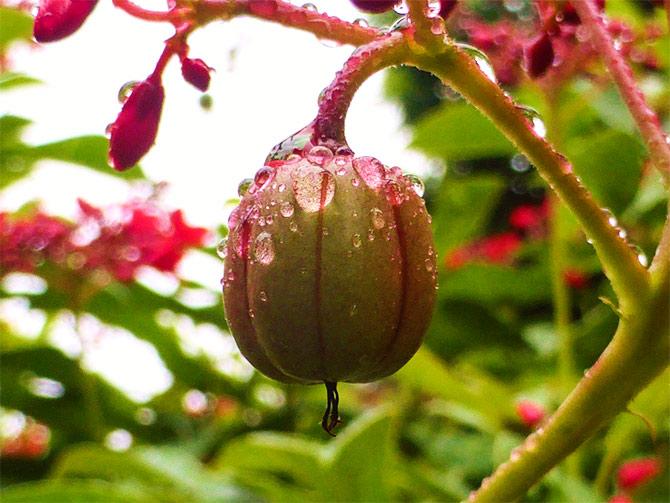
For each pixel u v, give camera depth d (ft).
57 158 0.46
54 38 0.17
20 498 0.33
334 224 0.16
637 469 0.37
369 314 0.16
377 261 0.16
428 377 0.40
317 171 0.17
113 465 0.39
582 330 0.44
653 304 0.17
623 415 0.34
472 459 0.44
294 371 0.17
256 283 0.17
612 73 0.19
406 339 0.17
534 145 0.17
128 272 0.46
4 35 0.42
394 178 0.17
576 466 0.38
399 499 0.43
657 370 0.18
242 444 0.36
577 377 0.46
